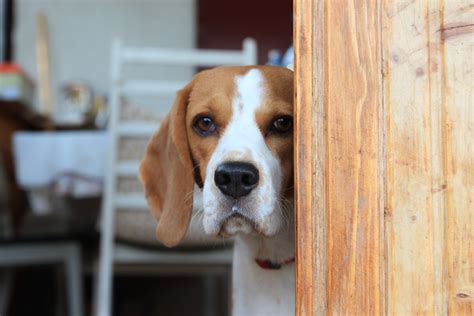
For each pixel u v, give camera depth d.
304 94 0.71
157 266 1.27
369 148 0.70
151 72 2.19
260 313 0.89
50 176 1.39
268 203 0.79
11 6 2.19
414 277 0.70
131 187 1.24
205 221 0.81
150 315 1.69
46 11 2.23
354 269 0.70
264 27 2.16
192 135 0.88
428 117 0.70
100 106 1.94
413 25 0.71
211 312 1.62
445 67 0.70
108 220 1.22
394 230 0.70
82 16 2.24
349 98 0.71
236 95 0.85
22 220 1.63
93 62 2.23
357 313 0.70
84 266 1.51
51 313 1.69
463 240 0.69
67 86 2.09
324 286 0.70
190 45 2.23
